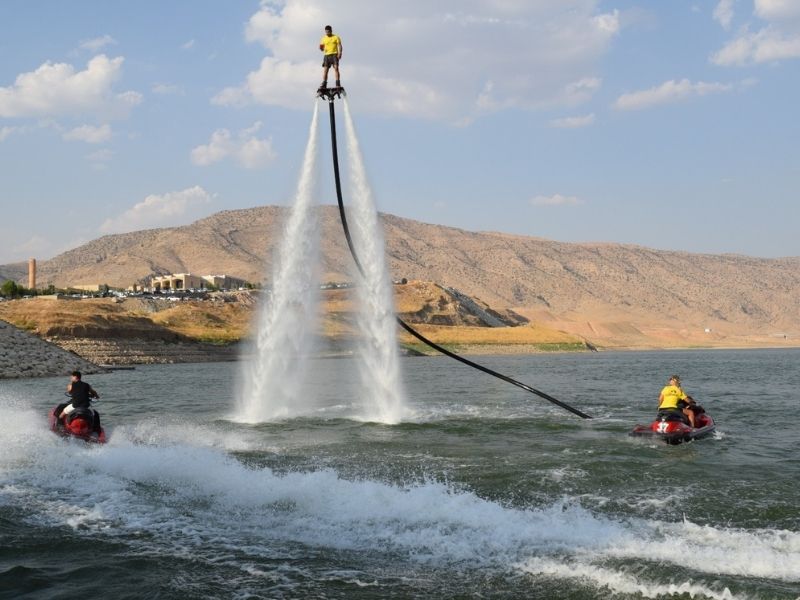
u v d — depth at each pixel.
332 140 20.52
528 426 24.48
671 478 15.33
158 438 21.11
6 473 14.86
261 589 8.81
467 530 10.94
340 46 19.08
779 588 8.54
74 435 19.11
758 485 14.60
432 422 25.59
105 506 12.44
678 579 8.88
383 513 11.82
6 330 70.62
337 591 8.73
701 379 58.44
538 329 173.38
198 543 10.51
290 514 11.87
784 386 49.00
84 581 9.10
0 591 8.79
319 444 20.00
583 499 13.30
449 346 154.12
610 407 32.22
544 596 8.50
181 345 109.50
